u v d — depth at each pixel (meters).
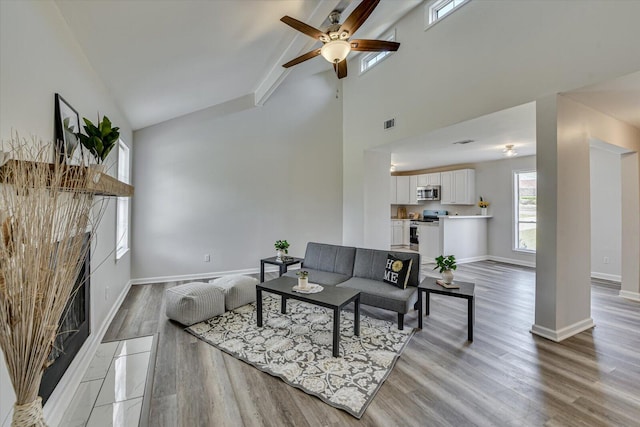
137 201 4.80
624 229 4.21
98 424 1.78
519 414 1.86
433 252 6.91
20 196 0.99
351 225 5.94
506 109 3.30
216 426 1.76
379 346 2.71
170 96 4.01
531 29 3.05
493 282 5.02
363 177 5.68
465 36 3.73
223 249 5.38
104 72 2.87
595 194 5.27
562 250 2.90
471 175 7.32
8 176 1.02
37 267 0.99
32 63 1.64
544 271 2.93
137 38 2.48
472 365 2.41
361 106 5.70
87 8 2.00
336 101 6.22
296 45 3.53
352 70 5.94
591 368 2.37
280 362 2.45
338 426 1.76
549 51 2.90
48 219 1.02
